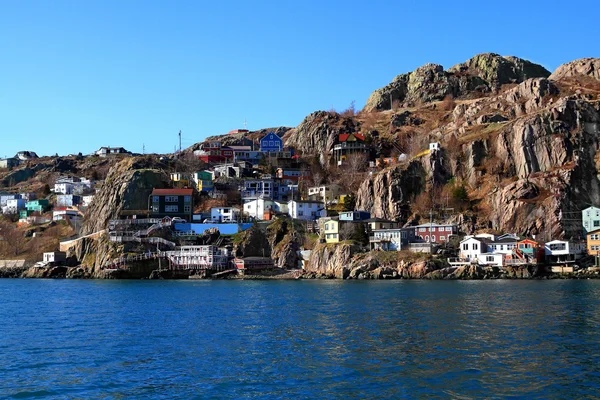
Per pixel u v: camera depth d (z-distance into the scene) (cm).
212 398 4494
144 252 18650
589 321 7350
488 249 16550
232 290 13025
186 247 18200
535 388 4606
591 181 19125
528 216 18262
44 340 6731
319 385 4756
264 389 4681
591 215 17762
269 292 12262
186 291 12962
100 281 17225
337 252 17238
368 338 6500
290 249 18438
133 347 6253
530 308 8625
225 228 19688
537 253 16300
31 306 10169
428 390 4591
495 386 4662
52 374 5191
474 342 6169
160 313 8925
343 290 12350
